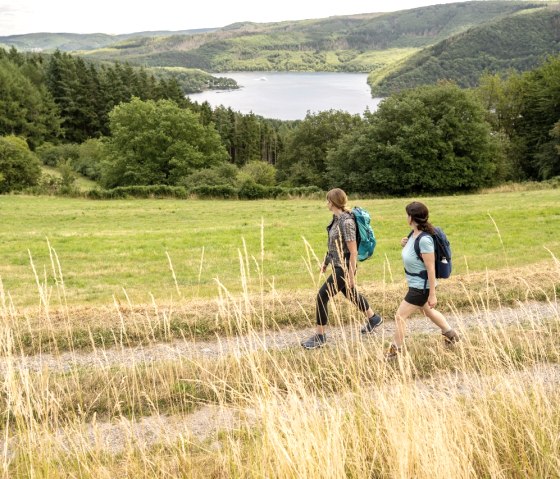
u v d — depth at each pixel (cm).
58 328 746
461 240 1705
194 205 3688
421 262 572
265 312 774
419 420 376
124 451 444
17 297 1073
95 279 1334
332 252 615
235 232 2169
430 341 657
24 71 10438
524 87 5900
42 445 371
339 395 451
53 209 3409
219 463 395
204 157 6191
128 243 1944
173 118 6184
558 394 472
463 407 436
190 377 581
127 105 6303
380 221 2320
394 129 4759
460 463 363
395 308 803
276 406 364
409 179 4553
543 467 372
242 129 10744
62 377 593
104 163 6162
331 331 707
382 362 448
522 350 561
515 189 4184
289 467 327
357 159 4778
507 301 831
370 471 359
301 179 6281
